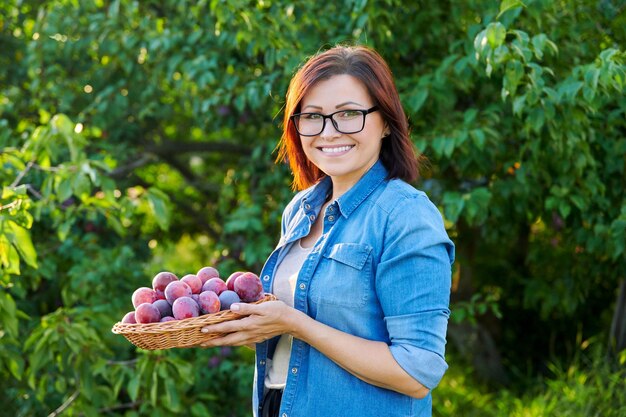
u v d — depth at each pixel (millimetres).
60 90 4309
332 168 1729
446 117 3441
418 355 1570
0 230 2627
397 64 3768
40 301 4242
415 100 3309
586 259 3932
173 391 3098
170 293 1715
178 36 3814
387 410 1657
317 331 1626
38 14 4285
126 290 3787
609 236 3342
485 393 4633
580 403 3469
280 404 1798
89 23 4156
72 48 4199
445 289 1616
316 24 3541
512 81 2709
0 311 2914
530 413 3689
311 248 1828
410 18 3504
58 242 4012
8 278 2820
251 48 3561
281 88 3623
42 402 3617
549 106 2891
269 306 1619
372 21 3301
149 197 3074
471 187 3811
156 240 5305
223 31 3623
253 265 4305
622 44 3225
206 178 5707
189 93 4086
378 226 1657
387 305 1616
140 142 4910
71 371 3438
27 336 3580
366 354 1603
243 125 4281
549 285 4582
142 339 1654
